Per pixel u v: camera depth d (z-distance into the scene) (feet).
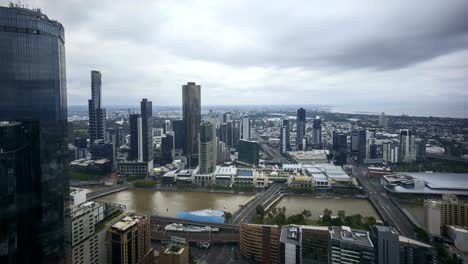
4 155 620.49
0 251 612.70
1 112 647.97
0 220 611.88
